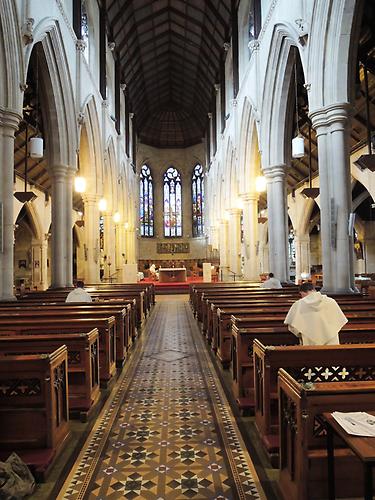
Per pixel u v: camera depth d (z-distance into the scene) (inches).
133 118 1294.3
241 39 740.0
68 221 547.5
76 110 573.0
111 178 882.8
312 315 175.2
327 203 371.6
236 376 217.0
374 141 565.9
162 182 1614.2
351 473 116.4
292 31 431.2
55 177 538.0
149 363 307.0
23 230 930.1
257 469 146.6
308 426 114.6
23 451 148.5
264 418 159.6
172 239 1600.6
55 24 470.6
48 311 288.8
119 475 143.3
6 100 363.6
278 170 555.8
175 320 537.6
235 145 769.6
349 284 358.0
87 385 200.4
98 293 472.4
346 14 350.3
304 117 633.6
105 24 777.6
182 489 134.2
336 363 153.3
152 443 168.9
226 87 925.8
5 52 357.7
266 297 362.0
